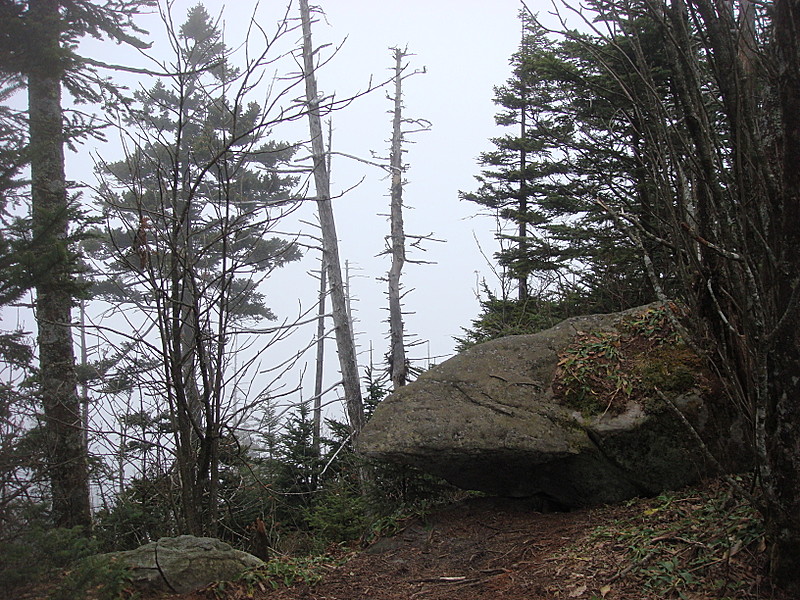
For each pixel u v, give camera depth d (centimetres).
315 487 1206
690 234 366
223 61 557
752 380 386
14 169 436
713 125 439
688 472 585
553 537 562
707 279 413
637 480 598
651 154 405
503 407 637
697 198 429
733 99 371
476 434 610
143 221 568
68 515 769
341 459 1234
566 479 621
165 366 578
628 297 1068
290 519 1034
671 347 641
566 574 473
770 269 375
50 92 904
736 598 384
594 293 1209
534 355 696
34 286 438
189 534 595
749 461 568
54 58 621
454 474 653
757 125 379
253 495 962
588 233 1140
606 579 449
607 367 647
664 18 381
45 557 395
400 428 634
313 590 520
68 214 614
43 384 830
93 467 793
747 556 413
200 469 613
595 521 573
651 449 591
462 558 559
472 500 698
